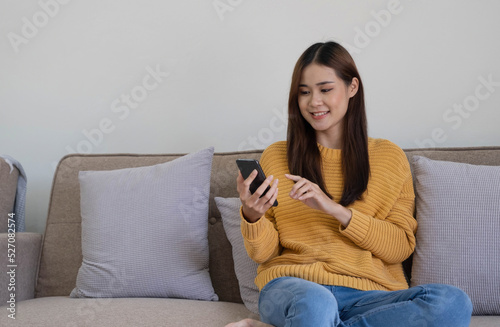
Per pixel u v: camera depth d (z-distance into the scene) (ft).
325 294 3.85
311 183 4.75
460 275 4.95
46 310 4.97
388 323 3.96
